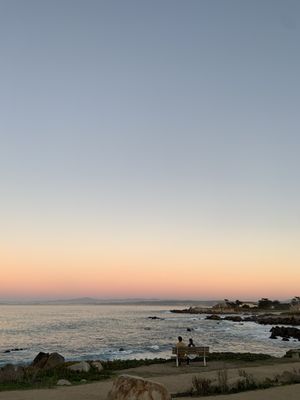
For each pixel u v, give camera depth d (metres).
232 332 80.56
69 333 75.88
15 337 67.25
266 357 30.98
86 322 116.94
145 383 12.02
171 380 19.48
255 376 19.89
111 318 146.25
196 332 79.69
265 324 112.62
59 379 20.25
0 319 135.25
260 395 15.06
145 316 168.88
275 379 19.25
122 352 44.09
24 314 188.25
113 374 22.34
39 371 23.03
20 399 14.40
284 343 57.81
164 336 68.75
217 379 18.73
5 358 41.44
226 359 29.56
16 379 20.02
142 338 64.62
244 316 163.88
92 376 21.45
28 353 45.59
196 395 15.50
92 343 56.59
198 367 25.41
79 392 15.97
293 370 22.14
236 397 14.70
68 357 39.72
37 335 71.44
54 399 14.42
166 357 38.88
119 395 11.91
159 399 11.77
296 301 199.50
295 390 16.16
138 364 26.62
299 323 107.88
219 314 192.12
